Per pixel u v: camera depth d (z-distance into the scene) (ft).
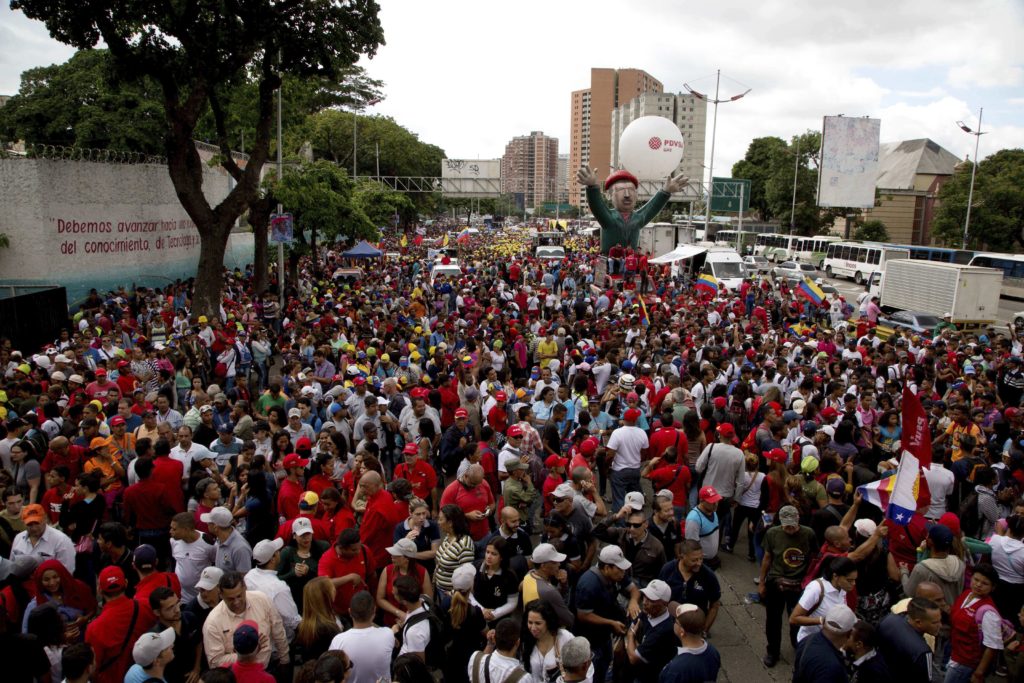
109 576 17.54
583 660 15.34
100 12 61.31
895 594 22.82
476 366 44.09
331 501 23.20
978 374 47.83
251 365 53.93
